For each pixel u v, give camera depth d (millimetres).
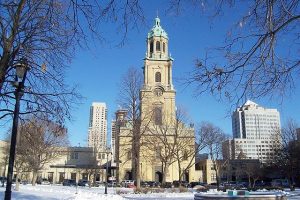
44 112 15430
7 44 13227
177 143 68938
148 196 44500
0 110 15055
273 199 25188
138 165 56531
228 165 104562
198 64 9094
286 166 72375
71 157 116188
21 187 59344
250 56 8039
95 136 113062
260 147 101500
